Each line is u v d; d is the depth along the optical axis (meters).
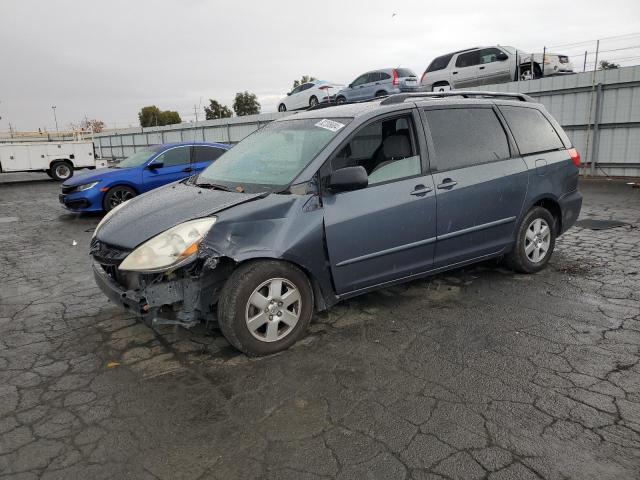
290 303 3.59
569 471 2.31
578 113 13.43
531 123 5.10
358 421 2.75
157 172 10.65
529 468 2.34
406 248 4.05
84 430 2.77
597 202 9.66
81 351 3.79
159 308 3.46
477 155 4.52
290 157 3.94
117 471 2.42
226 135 26.16
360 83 19.11
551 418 2.72
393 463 2.40
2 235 8.81
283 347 3.61
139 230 3.51
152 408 2.96
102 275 3.72
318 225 3.58
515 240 4.92
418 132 4.18
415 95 4.46
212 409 2.93
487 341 3.69
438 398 2.96
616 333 3.75
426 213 4.10
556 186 5.11
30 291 5.37
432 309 4.33
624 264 5.48
